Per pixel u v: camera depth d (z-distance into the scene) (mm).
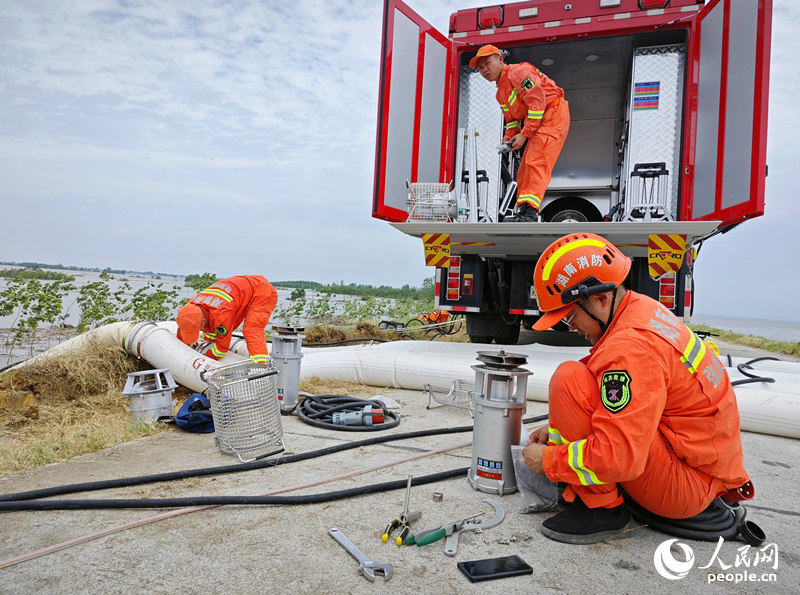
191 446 3037
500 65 5035
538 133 4879
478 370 2447
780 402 3703
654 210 5016
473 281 5730
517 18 5434
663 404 1696
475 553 1815
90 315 6621
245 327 4336
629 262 1936
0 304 6305
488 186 5523
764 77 3787
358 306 12414
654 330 1740
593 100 7109
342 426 3404
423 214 4848
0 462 2641
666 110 5102
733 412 1801
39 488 2311
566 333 9266
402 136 5074
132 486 2355
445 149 5645
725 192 4223
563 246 1921
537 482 2135
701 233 4027
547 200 7727
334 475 2566
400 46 5031
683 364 1729
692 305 4988
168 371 3768
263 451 2881
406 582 1609
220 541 1849
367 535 1927
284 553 1771
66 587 1534
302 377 4980
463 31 5641
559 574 1689
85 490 2246
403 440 3242
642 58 5184
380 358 4902
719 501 2062
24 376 4375
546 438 2156
